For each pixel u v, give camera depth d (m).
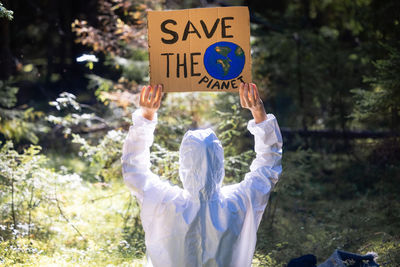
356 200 8.07
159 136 7.01
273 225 6.74
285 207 7.73
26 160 5.74
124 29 8.12
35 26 12.48
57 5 11.92
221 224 2.84
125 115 7.98
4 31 9.70
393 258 4.94
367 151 9.83
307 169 9.54
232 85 3.29
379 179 8.73
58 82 11.93
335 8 12.17
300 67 11.27
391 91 7.08
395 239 5.62
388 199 7.54
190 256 2.83
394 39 8.48
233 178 6.86
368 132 10.00
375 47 9.42
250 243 2.91
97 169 8.47
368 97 7.37
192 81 3.30
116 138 6.55
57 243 5.59
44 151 9.59
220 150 2.91
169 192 2.92
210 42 3.28
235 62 3.28
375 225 6.52
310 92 11.31
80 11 11.74
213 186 2.86
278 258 5.49
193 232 2.82
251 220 2.89
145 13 8.52
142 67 9.30
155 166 6.34
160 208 2.85
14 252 4.80
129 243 5.73
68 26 11.80
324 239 6.05
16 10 11.49
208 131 2.98
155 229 2.88
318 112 11.34
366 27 9.94
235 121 7.36
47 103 11.21
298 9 13.18
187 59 3.29
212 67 3.29
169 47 3.29
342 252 4.27
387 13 9.13
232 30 3.26
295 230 6.53
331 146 10.36
